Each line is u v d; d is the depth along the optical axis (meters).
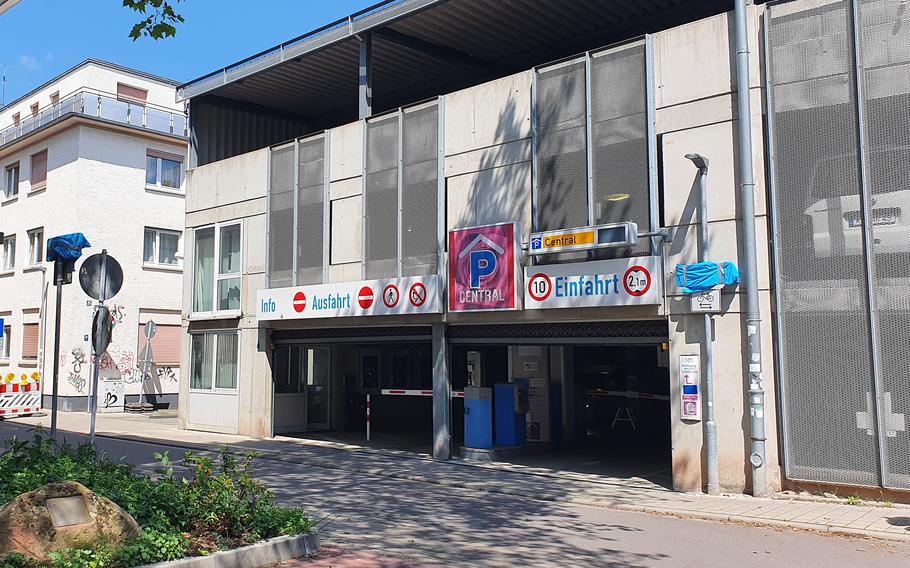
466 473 13.02
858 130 10.16
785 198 10.66
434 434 14.81
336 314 16.03
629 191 12.06
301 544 7.00
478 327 14.39
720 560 7.25
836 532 8.45
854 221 10.15
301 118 22.89
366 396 20.28
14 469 8.02
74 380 27.19
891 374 9.77
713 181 11.27
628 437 18.67
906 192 9.83
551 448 16.20
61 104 29.03
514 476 12.72
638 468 13.68
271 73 19.09
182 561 5.92
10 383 26.05
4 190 32.16
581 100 12.73
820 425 10.22
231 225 19.00
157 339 29.62
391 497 10.80
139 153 29.73
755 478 10.48
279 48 18.00
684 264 11.48
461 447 15.21
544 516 9.52
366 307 15.45
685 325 11.42
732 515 9.25
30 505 5.76
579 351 20.11
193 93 19.91
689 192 11.52
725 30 11.36
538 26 16.66
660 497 10.73
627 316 12.08
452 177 14.60
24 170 30.84
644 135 11.96
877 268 9.95
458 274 14.01
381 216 15.65
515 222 13.28
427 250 14.80
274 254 17.78
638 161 11.99
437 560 7.05
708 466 10.93
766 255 10.80
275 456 15.12
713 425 10.95
